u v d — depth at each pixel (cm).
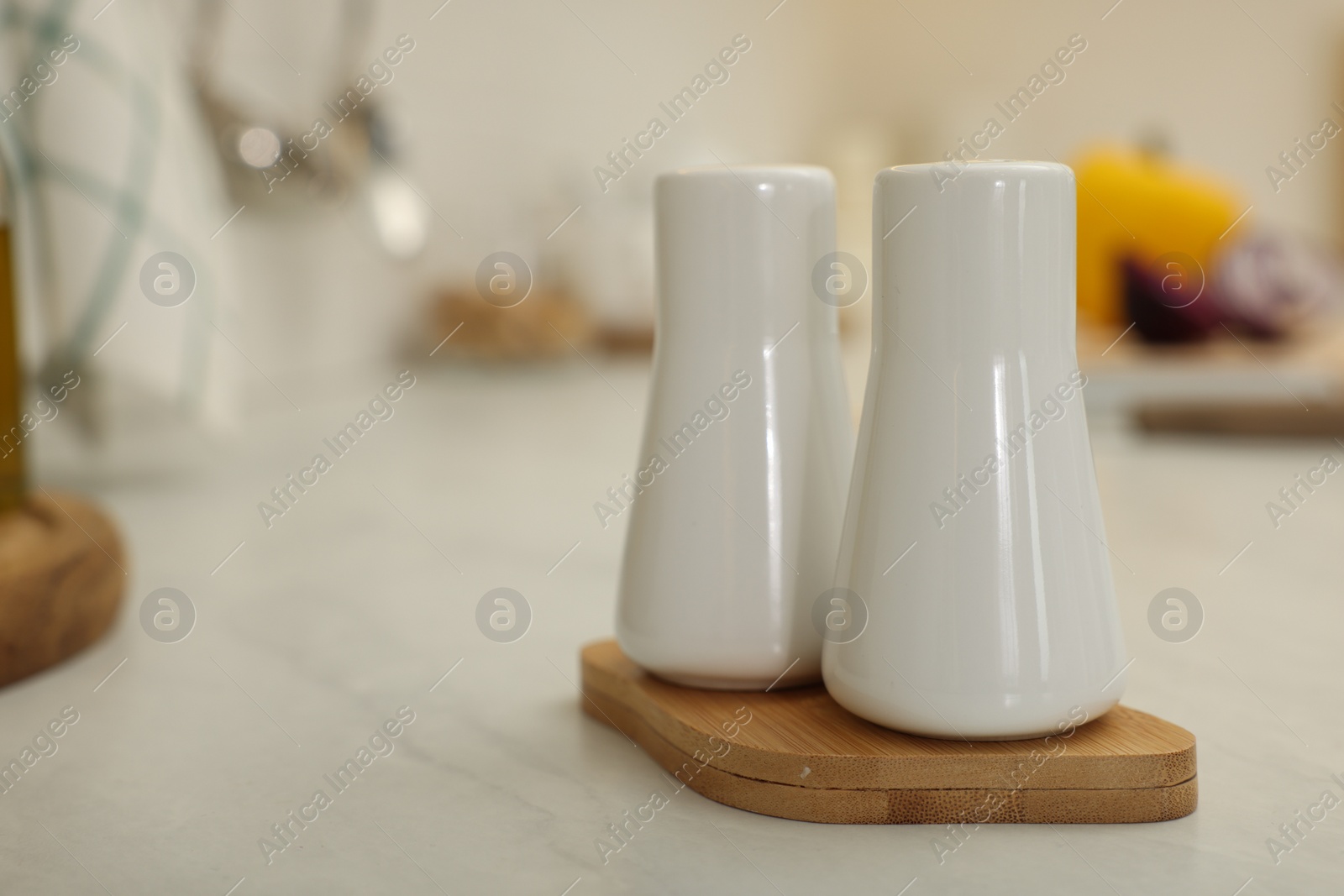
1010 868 29
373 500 82
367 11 114
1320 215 237
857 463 34
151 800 35
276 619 55
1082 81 225
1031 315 32
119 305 79
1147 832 31
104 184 78
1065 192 32
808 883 29
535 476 90
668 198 37
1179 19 226
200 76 97
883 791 32
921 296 32
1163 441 104
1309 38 230
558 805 34
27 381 79
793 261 37
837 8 208
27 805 35
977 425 32
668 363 38
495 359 140
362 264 128
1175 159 208
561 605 57
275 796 35
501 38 142
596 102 161
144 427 86
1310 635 50
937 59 221
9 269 54
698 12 178
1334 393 108
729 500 37
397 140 116
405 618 55
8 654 45
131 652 50
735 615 37
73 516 55
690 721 35
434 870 30
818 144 206
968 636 32
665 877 29
